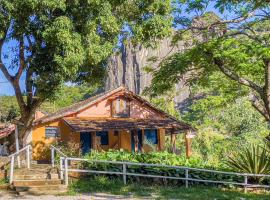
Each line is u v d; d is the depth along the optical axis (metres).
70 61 19.12
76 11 20.06
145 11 23.05
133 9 23.12
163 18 22.34
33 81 20.59
